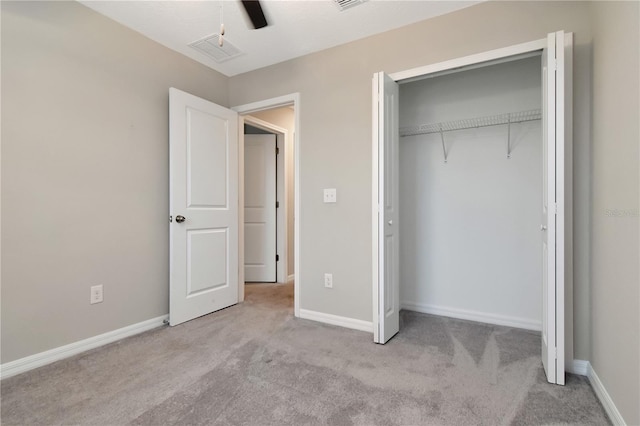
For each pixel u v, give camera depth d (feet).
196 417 4.78
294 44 8.71
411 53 7.78
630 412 4.18
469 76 9.15
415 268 10.00
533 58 8.37
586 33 6.05
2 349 5.91
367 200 8.34
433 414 4.84
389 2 6.95
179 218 8.64
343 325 8.64
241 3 6.51
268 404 5.10
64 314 6.75
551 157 5.53
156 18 7.55
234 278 10.55
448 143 9.51
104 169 7.45
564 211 5.88
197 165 9.20
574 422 4.66
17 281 6.10
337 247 8.77
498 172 8.87
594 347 5.62
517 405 5.06
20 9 6.15
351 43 8.55
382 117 7.28
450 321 9.04
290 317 9.36
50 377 5.93
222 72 10.47
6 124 5.97
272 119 13.29
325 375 5.99
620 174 4.62
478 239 9.12
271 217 14.08
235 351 7.04
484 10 6.97
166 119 8.84
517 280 8.62
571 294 6.03
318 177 9.06
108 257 7.52
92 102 7.23
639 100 4.05
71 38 6.87
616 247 4.72
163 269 8.78
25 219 6.21
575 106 6.08
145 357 6.74
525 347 7.22
